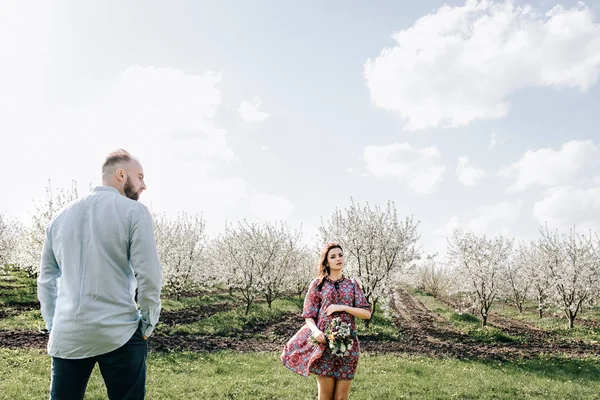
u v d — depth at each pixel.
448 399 7.96
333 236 21.31
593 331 20.56
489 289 21.17
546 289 26.22
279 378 8.77
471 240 22.80
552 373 11.27
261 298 29.50
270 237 24.34
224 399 7.11
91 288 2.95
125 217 3.08
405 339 16.23
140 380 3.11
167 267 24.17
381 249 20.56
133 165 3.40
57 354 2.95
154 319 3.14
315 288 5.18
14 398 6.44
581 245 24.38
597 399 8.63
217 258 31.89
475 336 17.78
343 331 4.64
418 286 47.03
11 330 13.02
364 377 9.27
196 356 10.91
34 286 24.58
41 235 22.83
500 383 9.45
